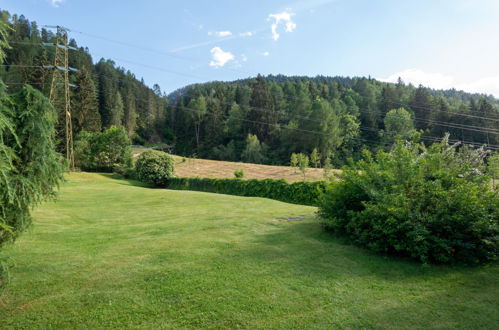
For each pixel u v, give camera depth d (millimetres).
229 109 85500
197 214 11531
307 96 69875
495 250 5125
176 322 3352
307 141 58844
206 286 4289
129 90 85500
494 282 4520
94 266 5113
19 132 4328
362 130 66125
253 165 47156
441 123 56375
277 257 5672
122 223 9867
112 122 70250
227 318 3447
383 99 72062
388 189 6301
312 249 6219
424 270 5027
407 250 5387
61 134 40406
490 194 5371
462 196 5238
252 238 7156
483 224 5023
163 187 32219
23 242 6805
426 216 5320
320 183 16828
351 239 6797
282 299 3939
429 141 53719
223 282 4441
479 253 5199
